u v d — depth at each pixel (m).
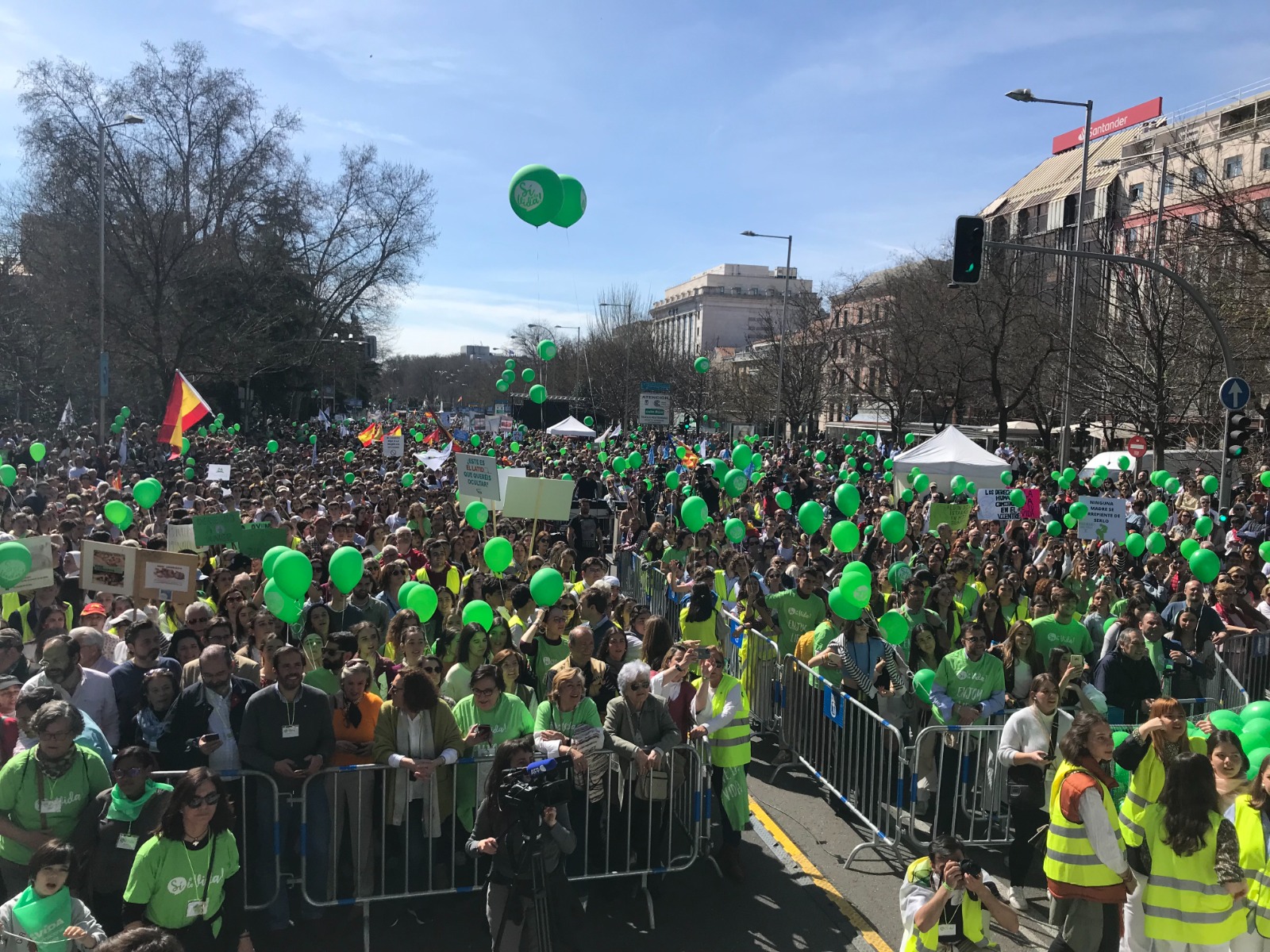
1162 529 16.31
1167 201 28.17
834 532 9.42
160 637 6.10
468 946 5.35
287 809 5.45
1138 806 4.64
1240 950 4.48
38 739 4.58
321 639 7.21
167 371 38.22
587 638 6.32
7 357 38.84
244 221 41.81
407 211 46.75
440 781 5.62
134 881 4.09
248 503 13.97
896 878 6.30
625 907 5.85
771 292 91.38
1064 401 25.72
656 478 22.95
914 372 38.97
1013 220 61.66
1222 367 22.33
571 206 8.66
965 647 7.10
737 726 6.23
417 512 13.70
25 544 7.23
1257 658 9.47
